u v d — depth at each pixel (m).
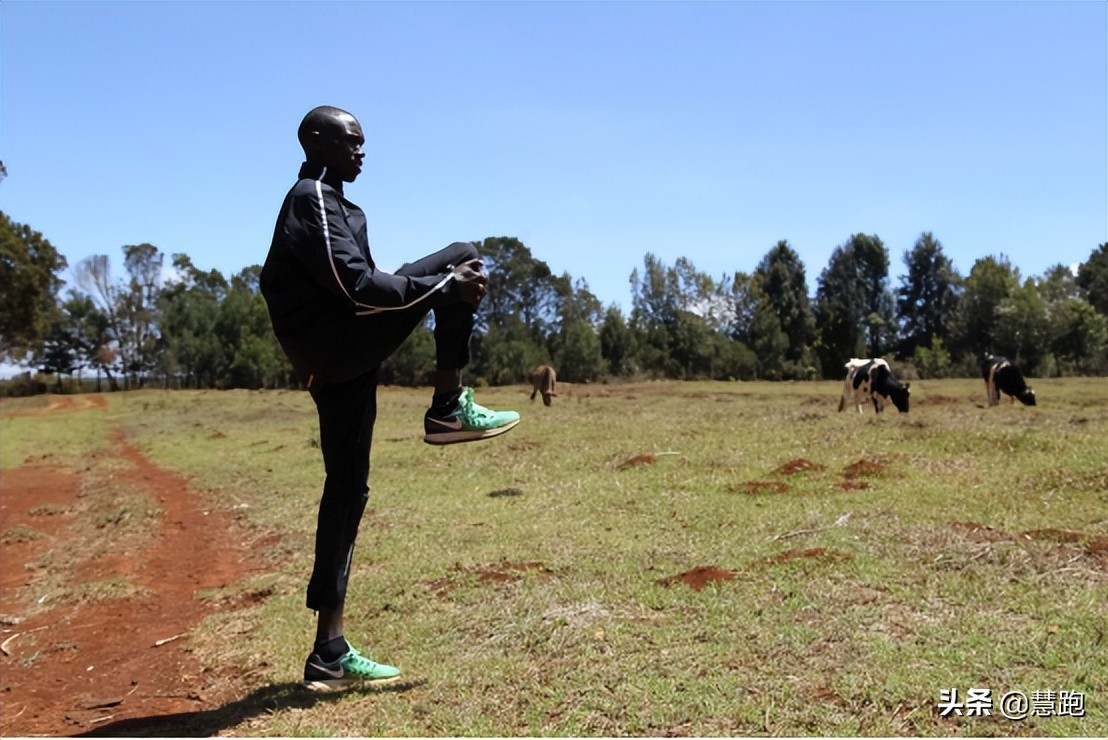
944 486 8.40
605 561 6.47
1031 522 6.80
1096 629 4.61
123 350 67.44
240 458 15.84
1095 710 3.85
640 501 8.68
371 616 5.98
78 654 6.12
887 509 7.51
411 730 4.09
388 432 17.41
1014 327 46.38
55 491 14.61
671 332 54.72
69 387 67.00
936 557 5.92
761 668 4.37
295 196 3.63
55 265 46.59
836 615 4.96
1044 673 4.20
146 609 7.11
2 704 5.18
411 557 7.29
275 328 3.79
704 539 7.01
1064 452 9.70
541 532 7.68
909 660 4.36
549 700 4.24
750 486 8.91
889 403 20.97
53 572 8.81
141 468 16.44
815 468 9.61
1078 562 5.67
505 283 55.44
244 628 6.11
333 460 4.28
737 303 56.34
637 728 3.92
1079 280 57.03
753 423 14.68
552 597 5.63
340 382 4.07
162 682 5.34
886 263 60.44
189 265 81.38
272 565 8.04
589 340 49.03
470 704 4.28
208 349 56.81
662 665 4.47
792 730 3.81
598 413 19.22
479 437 3.92
